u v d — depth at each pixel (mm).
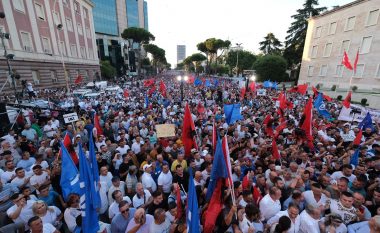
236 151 7613
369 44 28109
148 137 9086
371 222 2951
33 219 3412
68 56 33406
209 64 80438
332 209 4277
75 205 4266
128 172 5660
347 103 11281
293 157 6719
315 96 18562
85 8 40281
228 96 21797
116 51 68688
